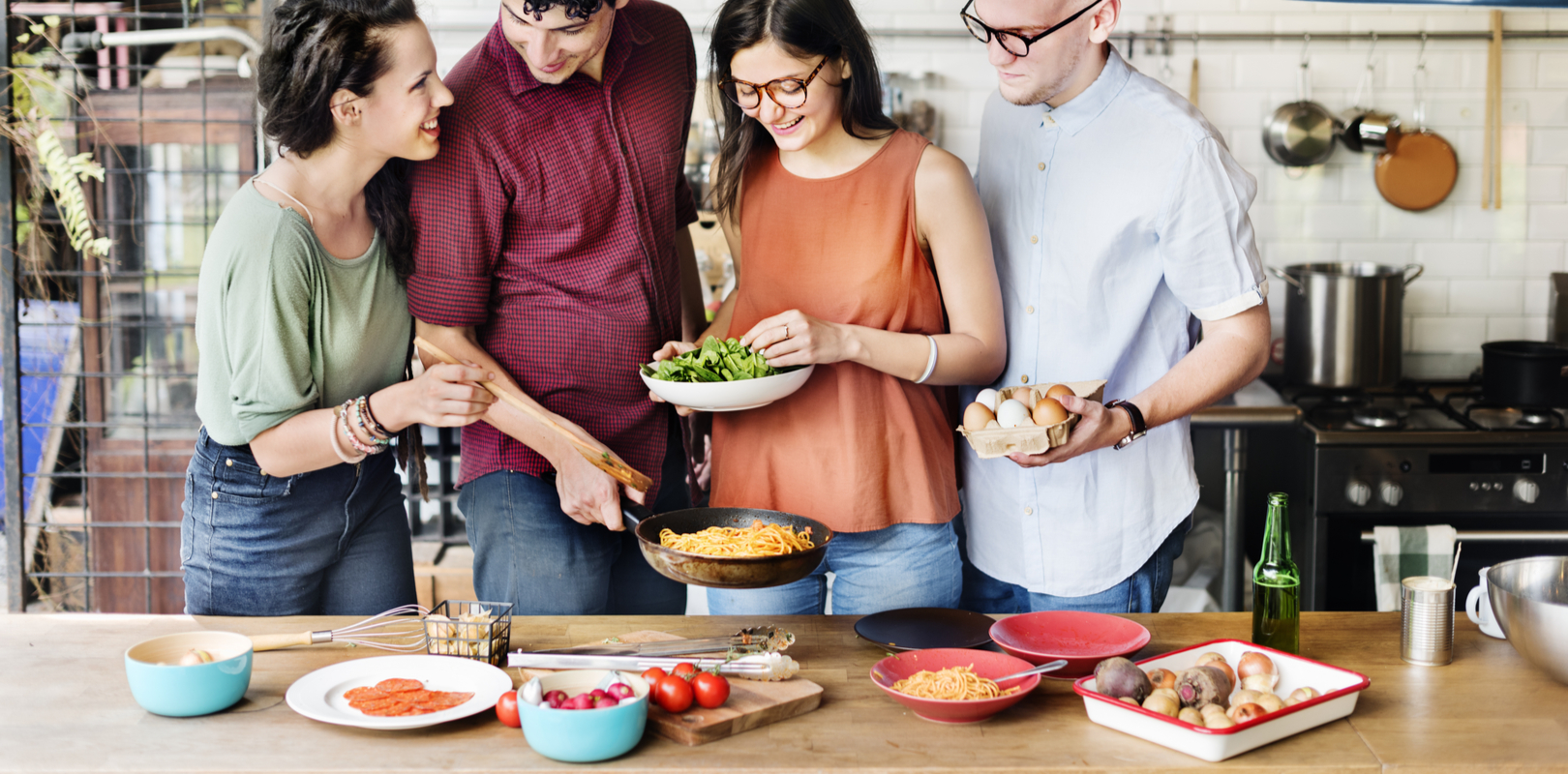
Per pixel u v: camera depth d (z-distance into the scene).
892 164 2.06
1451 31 4.06
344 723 1.51
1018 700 1.61
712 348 2.02
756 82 1.93
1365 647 1.82
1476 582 3.41
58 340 3.85
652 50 2.21
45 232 3.69
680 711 1.54
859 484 2.10
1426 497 3.39
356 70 1.86
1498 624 1.78
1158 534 2.23
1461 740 1.49
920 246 2.11
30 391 3.88
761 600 2.27
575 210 2.10
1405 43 4.09
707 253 4.09
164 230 3.87
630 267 2.17
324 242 2.04
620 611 2.48
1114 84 2.13
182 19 3.83
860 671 1.74
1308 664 1.62
